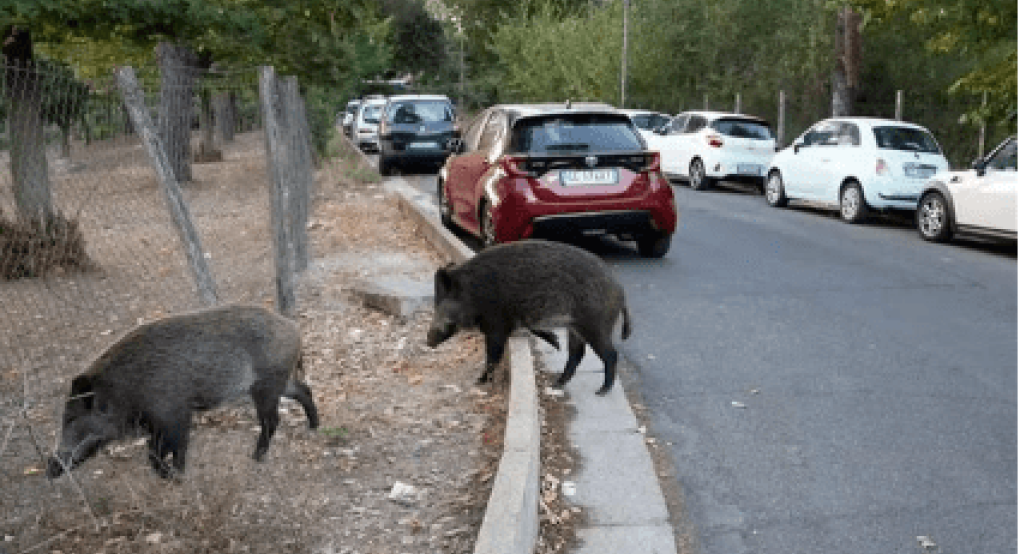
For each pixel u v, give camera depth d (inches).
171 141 747.4
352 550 164.1
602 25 1475.1
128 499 180.4
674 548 169.3
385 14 2466.8
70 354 284.8
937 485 196.9
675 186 853.8
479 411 234.1
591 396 250.7
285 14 578.6
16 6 354.3
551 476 197.9
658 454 214.5
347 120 1651.1
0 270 391.9
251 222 566.6
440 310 252.7
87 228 508.4
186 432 184.9
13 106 379.2
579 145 422.0
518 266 245.9
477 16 2513.5
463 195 482.0
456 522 174.1
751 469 206.1
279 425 223.5
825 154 635.5
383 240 490.0
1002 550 169.5
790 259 456.4
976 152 902.4
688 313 343.3
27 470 196.5
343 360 276.8
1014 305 358.3
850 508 187.0
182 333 183.6
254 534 168.6
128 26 431.2
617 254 466.9
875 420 234.8
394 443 213.5
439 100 938.7
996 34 508.7
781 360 285.6
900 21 740.7
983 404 245.9
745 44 1207.6
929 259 466.0
